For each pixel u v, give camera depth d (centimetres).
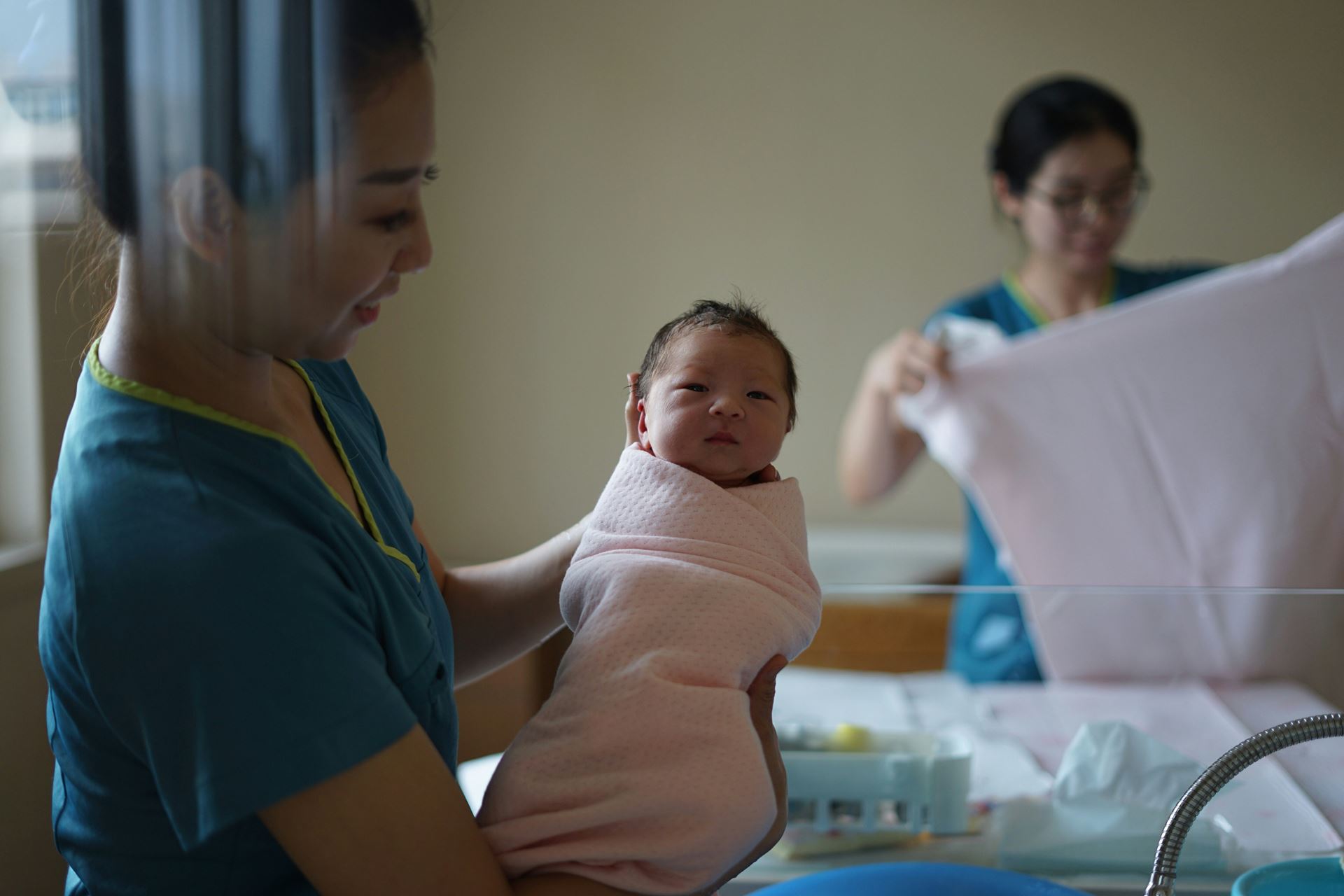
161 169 54
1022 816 85
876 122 238
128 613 50
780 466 249
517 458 241
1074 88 166
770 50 237
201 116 53
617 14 236
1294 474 143
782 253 243
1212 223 237
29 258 97
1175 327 147
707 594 62
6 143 61
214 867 55
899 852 83
